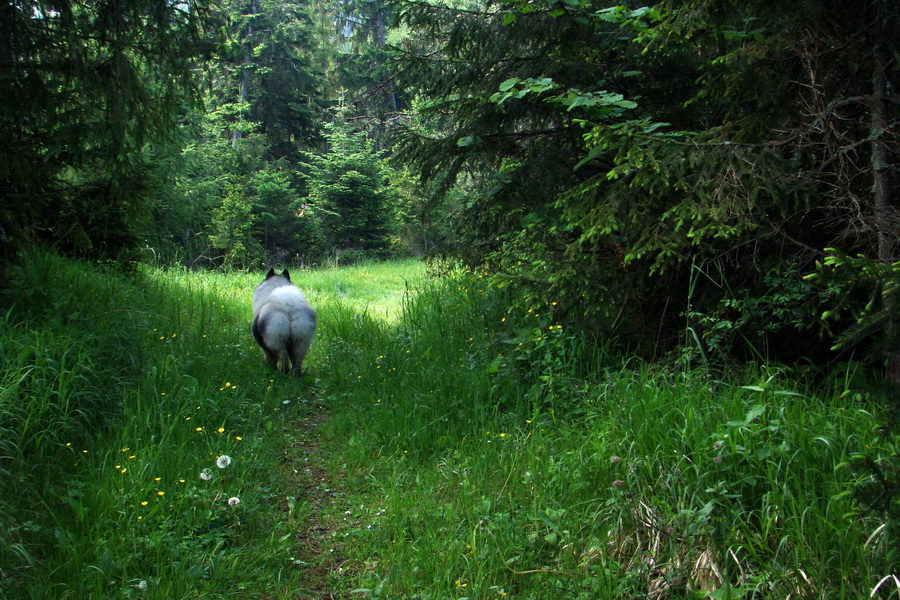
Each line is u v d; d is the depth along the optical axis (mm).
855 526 2754
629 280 4879
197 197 17312
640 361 5051
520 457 4195
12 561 3096
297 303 6789
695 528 3035
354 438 4988
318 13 29062
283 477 4512
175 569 3156
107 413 4676
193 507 3689
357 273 17312
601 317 5488
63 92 5738
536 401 4805
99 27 5809
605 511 3410
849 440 3170
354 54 29672
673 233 4168
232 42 6957
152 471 3936
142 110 6211
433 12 6344
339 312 9234
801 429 3264
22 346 4484
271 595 3201
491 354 5953
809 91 4031
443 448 4711
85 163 6766
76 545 3254
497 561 3260
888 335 2266
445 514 3748
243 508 3799
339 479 4492
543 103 6062
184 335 7012
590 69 5684
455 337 6809
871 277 2297
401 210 24109
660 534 3131
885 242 3459
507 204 6164
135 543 3316
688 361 4355
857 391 2469
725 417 3564
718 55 5191
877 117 3527
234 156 23391
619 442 3768
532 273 5371
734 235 4055
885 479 2398
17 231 5750
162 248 17141
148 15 6027
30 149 5797
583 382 4953
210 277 12914
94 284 6785
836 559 2750
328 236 24188
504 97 4609
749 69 4043
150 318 7059
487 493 3936
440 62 6535
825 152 3979
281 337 6520
